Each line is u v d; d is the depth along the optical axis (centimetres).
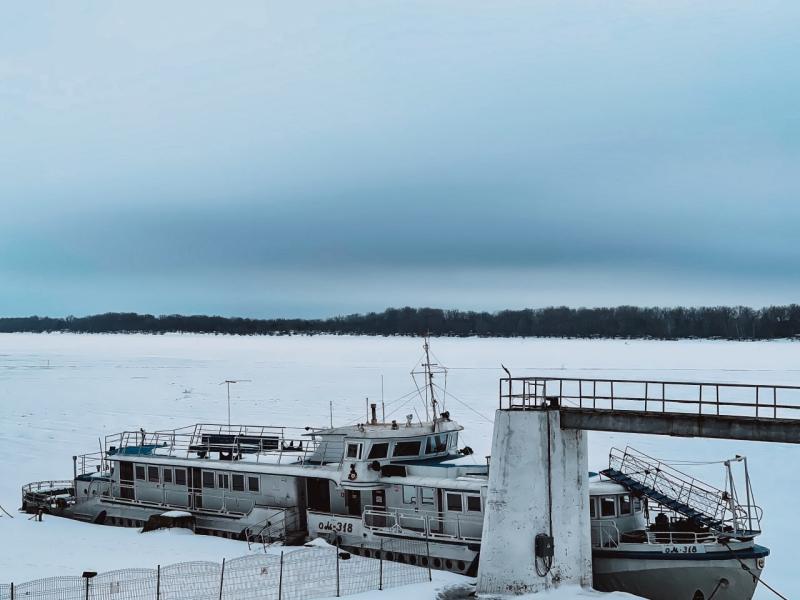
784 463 5950
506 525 3203
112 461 4850
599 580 3378
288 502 4184
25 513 5038
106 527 4531
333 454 4200
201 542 4066
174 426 8438
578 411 3238
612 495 3541
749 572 3186
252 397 11125
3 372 16500
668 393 10975
